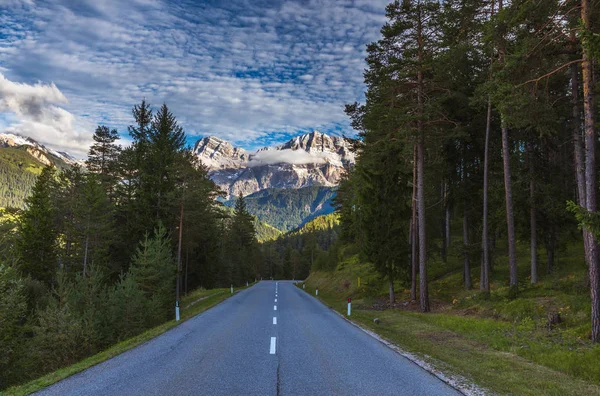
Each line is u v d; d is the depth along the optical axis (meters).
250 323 15.45
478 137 25.25
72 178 46.03
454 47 20.56
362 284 37.44
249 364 8.32
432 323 16.70
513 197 23.48
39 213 39.00
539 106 14.18
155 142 42.69
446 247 35.81
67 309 22.34
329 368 8.01
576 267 24.39
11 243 37.19
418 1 20.53
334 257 61.34
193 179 38.53
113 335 24.48
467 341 12.55
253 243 105.06
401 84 22.03
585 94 11.54
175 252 42.38
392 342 11.60
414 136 22.19
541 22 14.12
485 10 19.58
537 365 8.98
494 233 27.28
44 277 38.00
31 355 20.20
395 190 26.33
